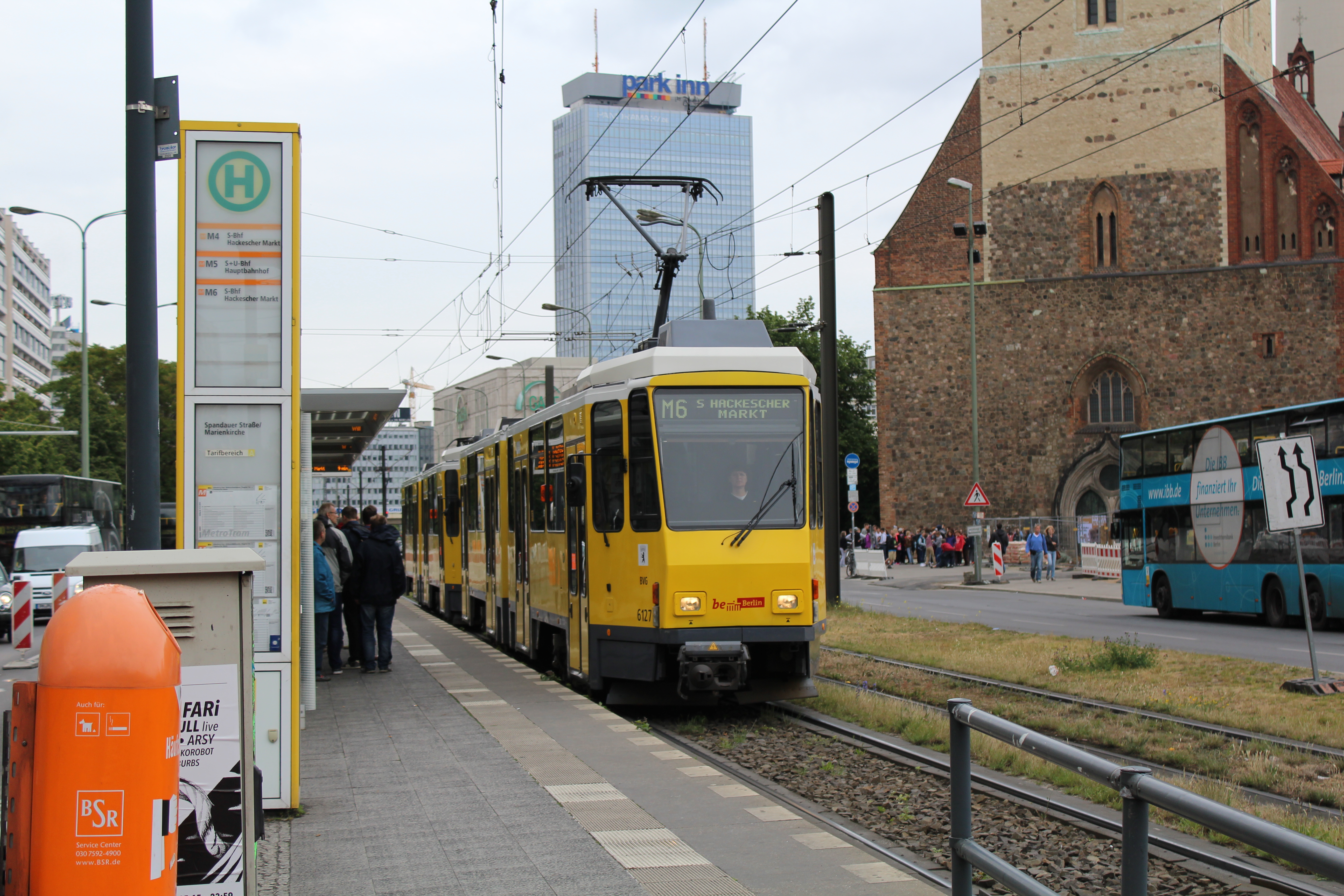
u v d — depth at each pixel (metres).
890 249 54.41
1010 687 15.08
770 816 8.24
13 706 4.06
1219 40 51.09
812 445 13.66
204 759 5.57
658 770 9.75
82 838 3.89
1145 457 29.02
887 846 8.09
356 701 13.83
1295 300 50.16
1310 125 68.81
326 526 16.61
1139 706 13.42
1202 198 51.34
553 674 16.14
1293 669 15.95
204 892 5.55
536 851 7.35
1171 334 51.34
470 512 23.69
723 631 13.04
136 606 4.05
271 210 8.34
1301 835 3.21
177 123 10.18
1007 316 52.91
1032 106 52.97
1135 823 3.88
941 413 53.50
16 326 125.25
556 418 15.78
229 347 8.27
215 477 8.20
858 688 15.47
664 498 13.18
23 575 30.36
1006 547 50.84
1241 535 25.50
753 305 92.69
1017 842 7.99
